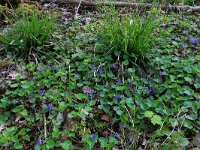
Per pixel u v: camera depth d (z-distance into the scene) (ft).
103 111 2.11
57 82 2.31
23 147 1.86
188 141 1.82
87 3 3.65
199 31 3.06
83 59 2.58
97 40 2.73
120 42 2.49
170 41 2.83
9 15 3.17
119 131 1.97
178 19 3.39
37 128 1.99
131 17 2.83
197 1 4.07
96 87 2.25
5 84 2.33
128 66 2.51
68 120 2.02
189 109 2.07
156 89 2.25
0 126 1.99
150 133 1.94
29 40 2.65
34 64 2.49
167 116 1.97
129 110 2.05
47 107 2.04
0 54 2.69
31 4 3.49
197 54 2.67
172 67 2.47
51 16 3.08
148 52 2.56
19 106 2.07
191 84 2.30
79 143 1.88
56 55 2.67
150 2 3.84
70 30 3.00
